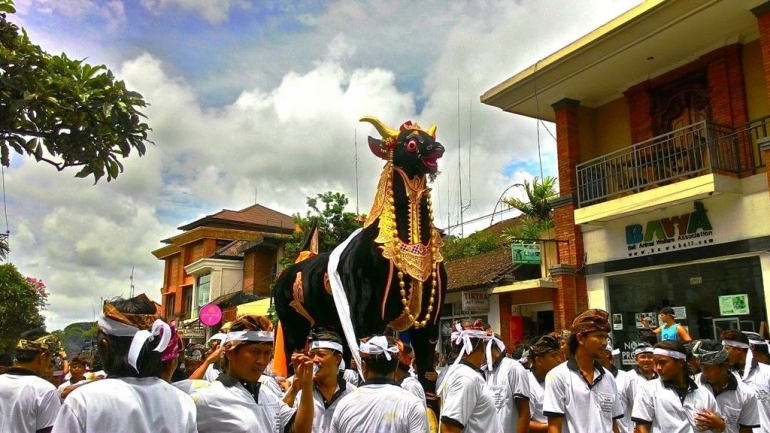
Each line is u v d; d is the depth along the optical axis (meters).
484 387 4.62
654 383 5.25
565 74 14.15
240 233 35.84
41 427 4.62
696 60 13.12
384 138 5.77
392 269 5.41
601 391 4.79
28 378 4.72
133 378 2.80
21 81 5.37
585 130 15.48
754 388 5.79
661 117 13.96
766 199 11.09
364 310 5.46
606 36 12.66
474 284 16.77
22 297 19.36
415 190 5.68
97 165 5.76
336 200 20.42
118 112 5.64
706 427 4.78
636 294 13.37
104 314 2.86
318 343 4.54
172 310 37.91
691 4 11.32
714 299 11.88
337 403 4.03
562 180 15.15
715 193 11.30
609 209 13.09
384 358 3.93
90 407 2.61
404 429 3.69
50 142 5.61
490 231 27.33
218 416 3.40
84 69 5.73
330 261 5.86
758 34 12.20
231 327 3.70
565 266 14.23
